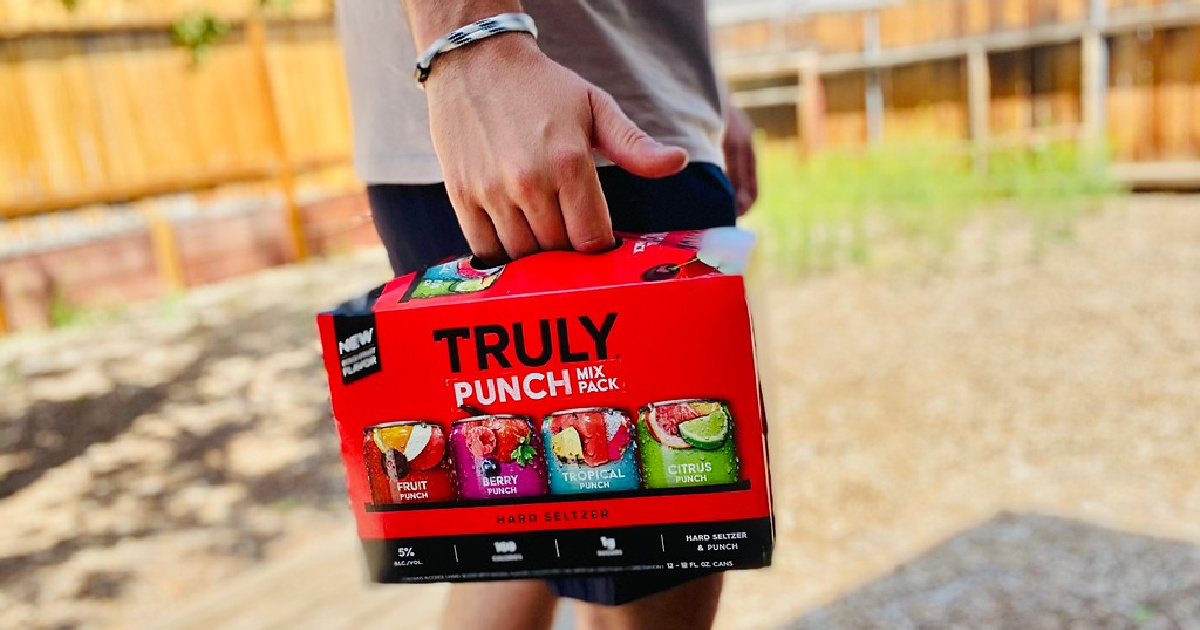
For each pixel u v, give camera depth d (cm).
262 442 493
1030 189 839
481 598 120
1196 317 533
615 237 92
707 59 117
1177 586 276
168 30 858
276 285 855
